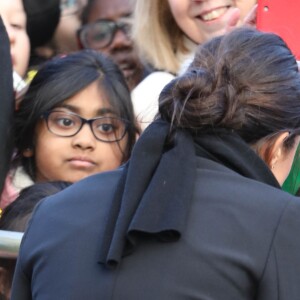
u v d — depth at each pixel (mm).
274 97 3984
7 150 6020
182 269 3684
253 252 3695
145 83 7004
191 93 3928
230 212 3771
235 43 4125
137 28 7484
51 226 3975
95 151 6371
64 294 3785
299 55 6137
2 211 5926
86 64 6484
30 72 7887
